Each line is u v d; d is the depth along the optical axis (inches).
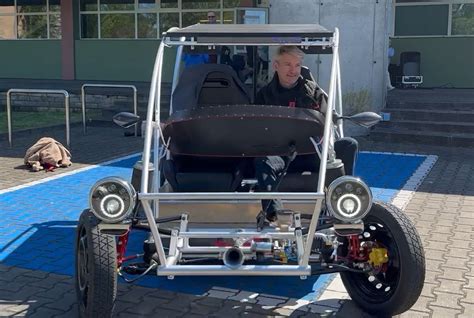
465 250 225.8
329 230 164.2
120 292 187.8
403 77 625.9
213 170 176.7
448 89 610.5
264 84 216.2
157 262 160.1
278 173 170.4
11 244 233.8
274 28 181.9
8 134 477.4
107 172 363.9
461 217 269.0
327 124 159.3
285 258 155.8
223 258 148.9
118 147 452.8
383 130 481.4
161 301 182.1
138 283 194.9
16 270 207.0
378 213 163.2
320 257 162.6
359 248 165.8
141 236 243.8
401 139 467.2
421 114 490.6
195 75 198.7
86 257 156.7
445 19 631.2
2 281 197.0
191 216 161.8
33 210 281.4
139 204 157.3
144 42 762.8
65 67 804.0
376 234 167.8
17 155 415.2
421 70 639.8
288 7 461.7
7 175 354.0
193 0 736.3
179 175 171.0
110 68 783.7
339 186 140.9
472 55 623.8
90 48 789.2
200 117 163.2
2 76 840.3
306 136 166.9
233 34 169.6
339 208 141.4
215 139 166.9
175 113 173.9
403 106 507.5
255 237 150.3
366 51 466.6
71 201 297.7
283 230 153.3
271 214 156.0
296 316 172.4
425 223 259.8
